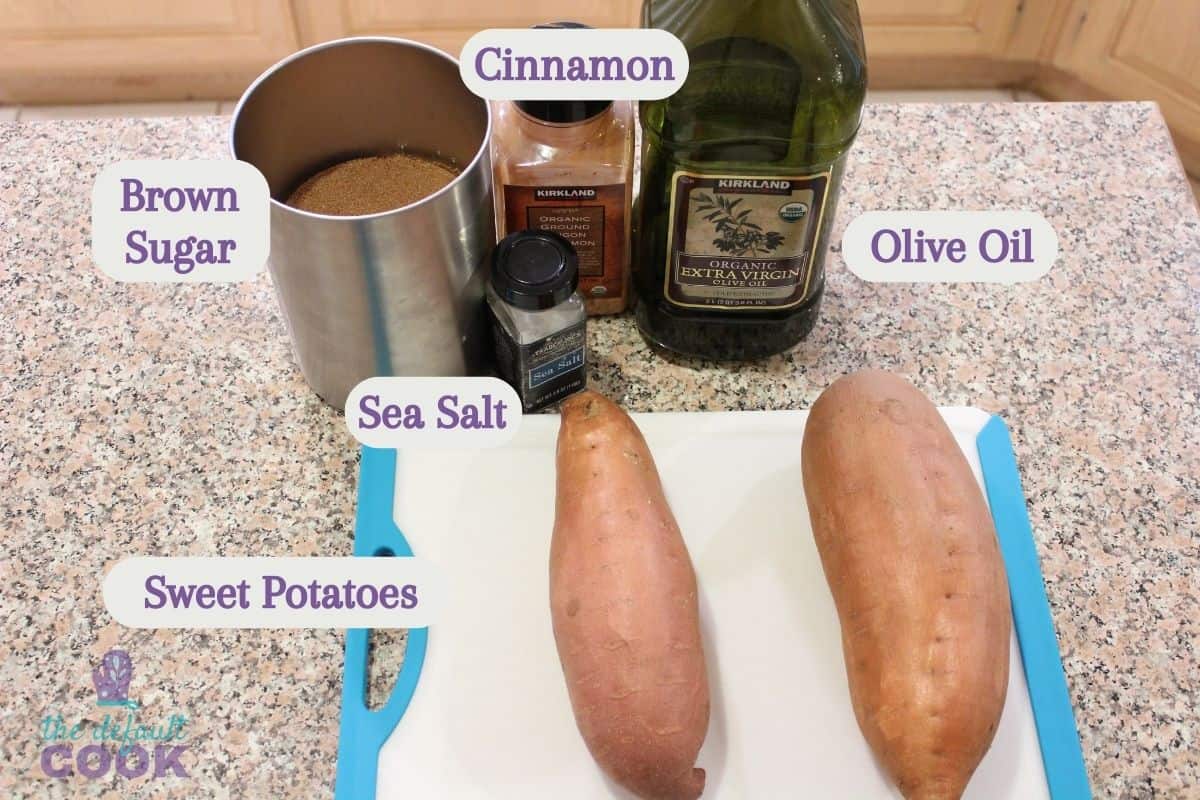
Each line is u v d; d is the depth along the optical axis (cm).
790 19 61
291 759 63
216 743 63
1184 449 73
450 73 66
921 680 57
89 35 127
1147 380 75
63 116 138
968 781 58
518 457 70
